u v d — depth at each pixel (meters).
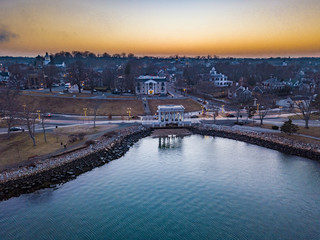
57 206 53.19
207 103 171.62
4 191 58.94
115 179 66.56
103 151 86.50
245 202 54.41
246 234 43.91
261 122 117.00
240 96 176.75
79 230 45.25
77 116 138.88
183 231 44.75
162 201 54.81
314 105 147.38
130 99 164.38
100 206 53.00
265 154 85.56
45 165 70.88
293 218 48.59
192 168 73.50
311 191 59.19
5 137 93.25
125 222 47.47
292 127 96.31
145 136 112.00
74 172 70.06
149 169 73.19
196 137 110.44
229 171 71.06
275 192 58.78
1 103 123.62
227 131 113.12
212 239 42.69
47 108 148.38
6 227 46.28
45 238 43.19
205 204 53.50
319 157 79.50
